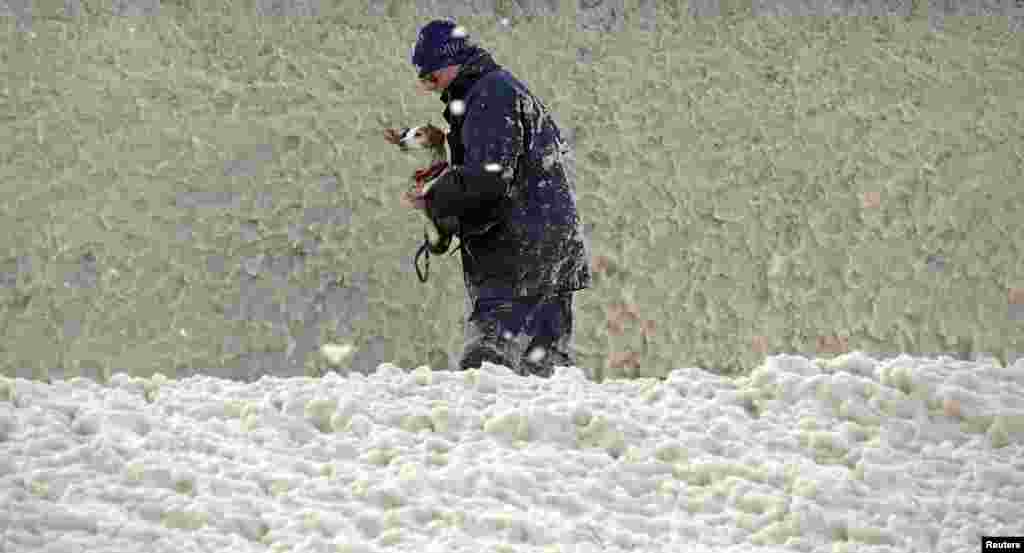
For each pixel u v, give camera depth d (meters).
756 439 7.63
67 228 20.97
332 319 21.06
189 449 7.39
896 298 22.33
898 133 23.02
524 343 14.84
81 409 7.86
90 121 21.42
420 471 6.95
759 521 6.66
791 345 22.03
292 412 7.98
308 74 22.11
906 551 6.33
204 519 6.36
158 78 21.78
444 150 15.43
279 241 21.30
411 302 21.22
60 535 6.05
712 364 21.78
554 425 7.64
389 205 21.55
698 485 7.15
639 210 22.05
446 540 6.20
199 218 21.25
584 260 15.18
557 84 22.52
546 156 14.96
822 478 7.00
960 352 22.38
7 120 21.25
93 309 20.73
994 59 23.69
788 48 23.28
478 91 14.75
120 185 21.22
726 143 22.58
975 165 23.02
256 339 20.92
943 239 22.67
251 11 22.36
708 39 23.19
